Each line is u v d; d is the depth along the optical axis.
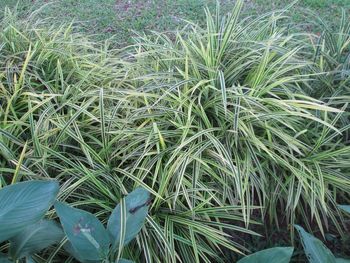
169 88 2.50
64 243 1.93
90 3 5.01
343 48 2.95
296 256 2.48
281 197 2.52
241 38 2.95
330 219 2.64
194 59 2.77
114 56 3.46
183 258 2.21
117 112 2.72
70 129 2.44
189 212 2.22
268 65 2.76
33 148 2.34
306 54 3.24
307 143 2.62
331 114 2.77
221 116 2.50
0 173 2.31
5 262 1.67
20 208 1.63
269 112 2.42
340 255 2.50
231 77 2.70
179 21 4.66
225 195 2.31
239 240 2.50
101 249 1.73
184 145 2.27
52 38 3.28
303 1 4.81
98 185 2.21
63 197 2.16
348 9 4.67
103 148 2.36
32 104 2.68
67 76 2.95
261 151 2.48
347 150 2.47
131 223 1.84
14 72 2.81
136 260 2.18
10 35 3.10
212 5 4.86
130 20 4.73
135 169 2.36
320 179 2.38
